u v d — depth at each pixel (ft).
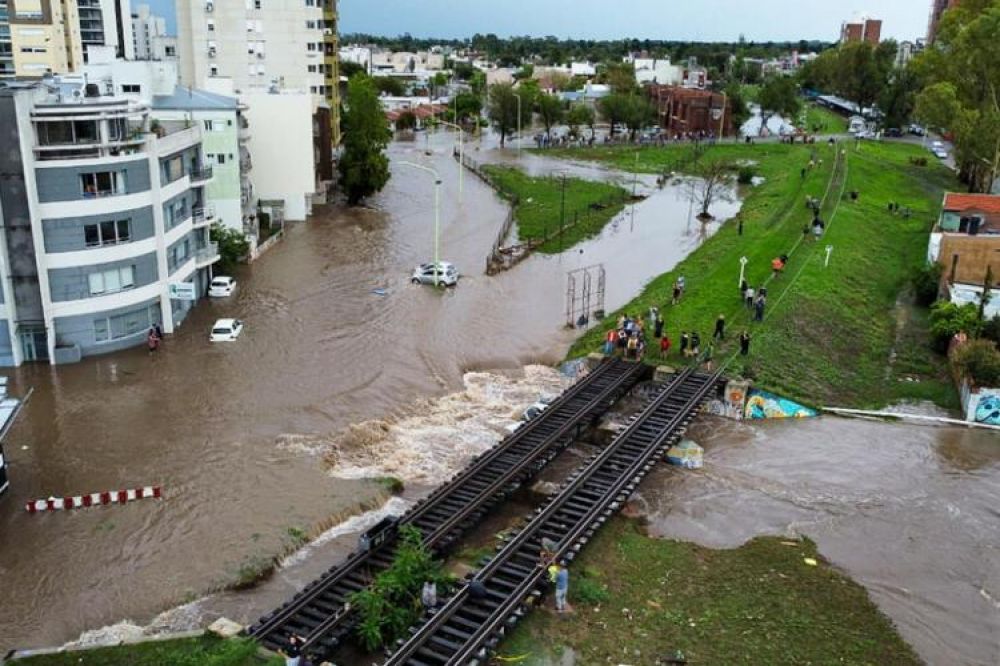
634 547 108.37
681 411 142.92
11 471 127.13
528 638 89.45
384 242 275.59
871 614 96.53
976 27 335.88
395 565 95.81
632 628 91.86
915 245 269.64
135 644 87.45
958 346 170.19
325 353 176.04
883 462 135.54
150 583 100.78
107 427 141.08
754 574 103.55
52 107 156.76
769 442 142.31
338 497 120.26
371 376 164.76
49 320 163.43
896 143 510.17
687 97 566.36
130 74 232.12
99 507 117.39
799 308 191.52
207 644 87.51
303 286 223.51
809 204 299.38
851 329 190.39
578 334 191.01
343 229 293.84
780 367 163.84
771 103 579.89
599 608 95.14
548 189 375.04
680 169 443.32
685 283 220.84
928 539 113.60
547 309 208.64
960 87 355.56
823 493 125.49
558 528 109.50
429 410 151.23
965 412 152.56
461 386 162.81
